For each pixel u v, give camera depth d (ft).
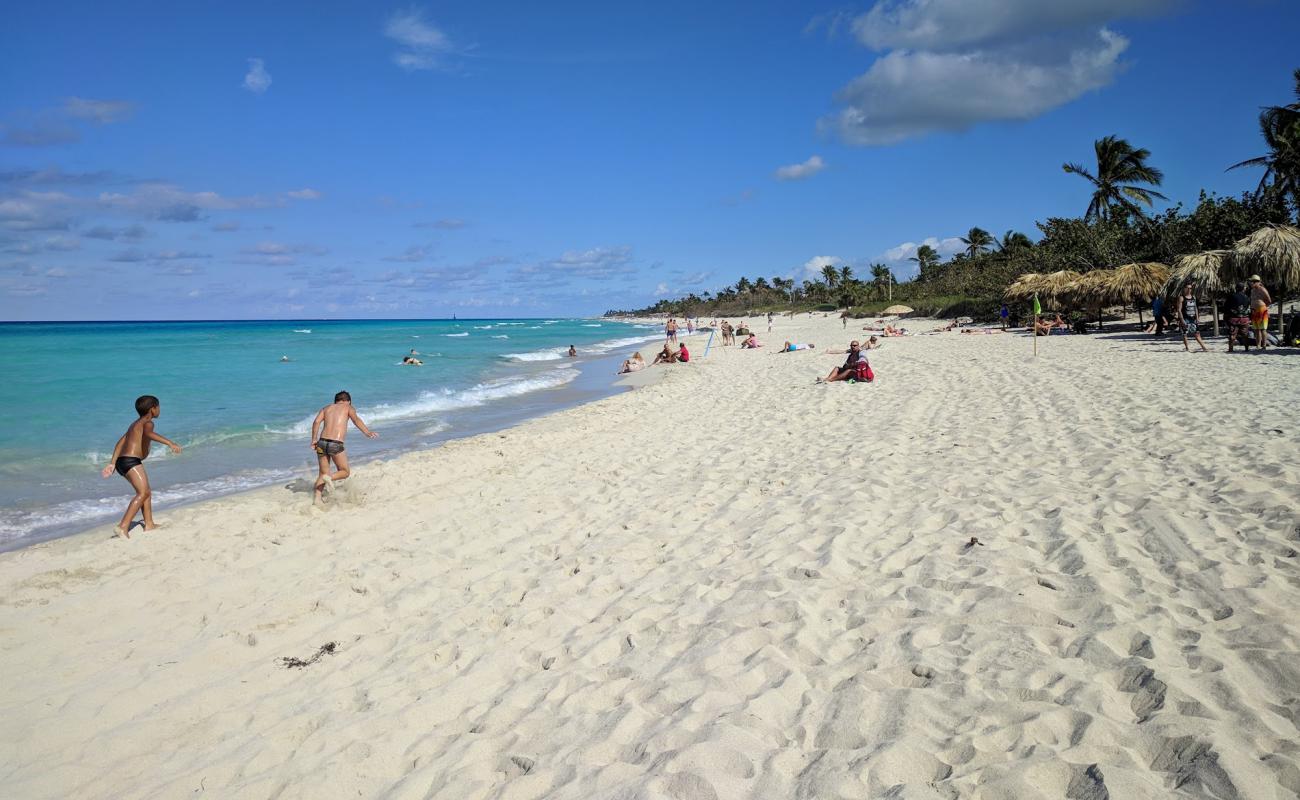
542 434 40.11
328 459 25.76
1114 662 10.81
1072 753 8.68
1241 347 56.24
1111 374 43.60
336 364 98.78
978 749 8.98
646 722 10.61
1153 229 102.53
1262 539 15.06
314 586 17.84
